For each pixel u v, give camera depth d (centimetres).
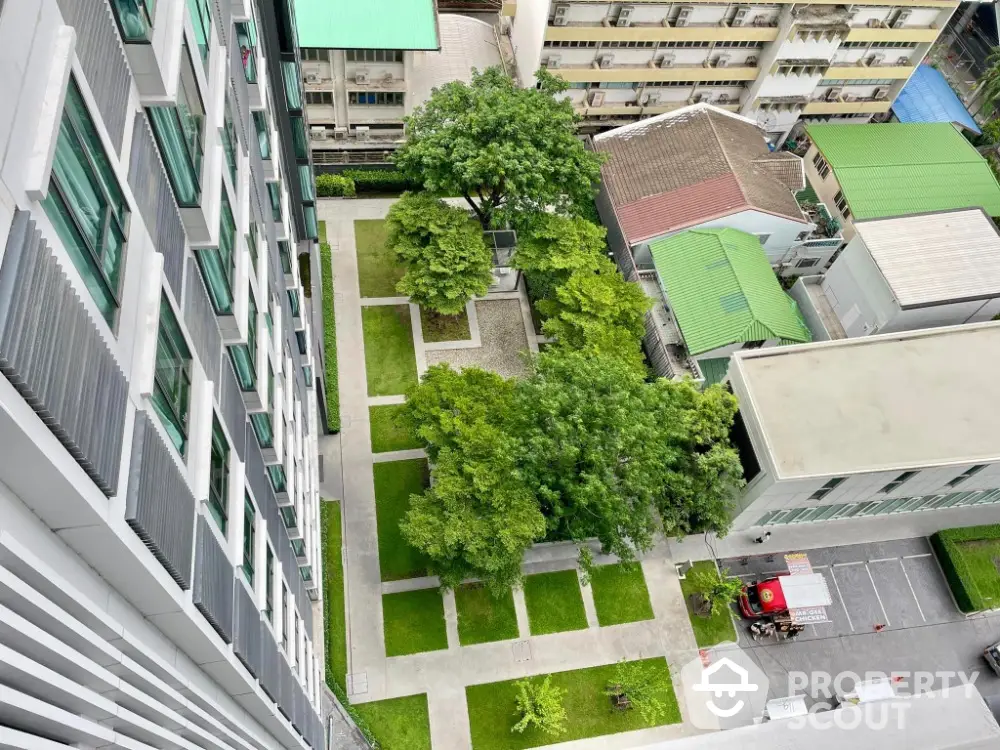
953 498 4188
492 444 3206
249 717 2064
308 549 2886
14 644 829
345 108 4884
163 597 1212
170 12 1209
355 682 3347
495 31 5903
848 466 3441
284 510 2514
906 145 5347
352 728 3180
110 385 977
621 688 3397
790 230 4775
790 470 3419
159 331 1220
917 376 3753
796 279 5225
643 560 3881
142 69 1117
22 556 814
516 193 4044
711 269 4384
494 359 4453
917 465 3459
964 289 4306
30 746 862
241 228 1830
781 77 5391
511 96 4281
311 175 3747
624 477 3159
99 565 1073
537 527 3039
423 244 4191
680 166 4791
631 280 4619
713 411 3516
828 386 3694
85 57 913
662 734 3419
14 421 723
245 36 2136
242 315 1761
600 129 5872
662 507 3572
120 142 1038
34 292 756
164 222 1262
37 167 743
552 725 3169
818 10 5016
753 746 3152
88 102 909
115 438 988
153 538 1118
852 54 5612
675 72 5303
